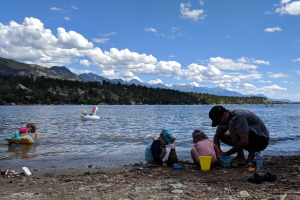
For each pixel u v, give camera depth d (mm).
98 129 10789
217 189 2459
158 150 4207
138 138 7941
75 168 4148
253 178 2678
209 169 3596
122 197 2271
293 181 2670
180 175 3299
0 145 6590
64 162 4629
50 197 2330
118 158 4992
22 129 7082
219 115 3766
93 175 3535
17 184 3023
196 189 2492
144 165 4250
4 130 10391
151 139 7730
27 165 4391
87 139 7715
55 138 7918
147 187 2648
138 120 17031
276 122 14828
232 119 3676
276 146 6363
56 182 3092
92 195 2367
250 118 3703
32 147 6316
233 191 2350
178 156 5074
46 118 19141
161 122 15094
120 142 7152
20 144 6723
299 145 6500
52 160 4809
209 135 8484
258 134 3684
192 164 4184
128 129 10789
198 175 3248
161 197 2227
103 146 6488
